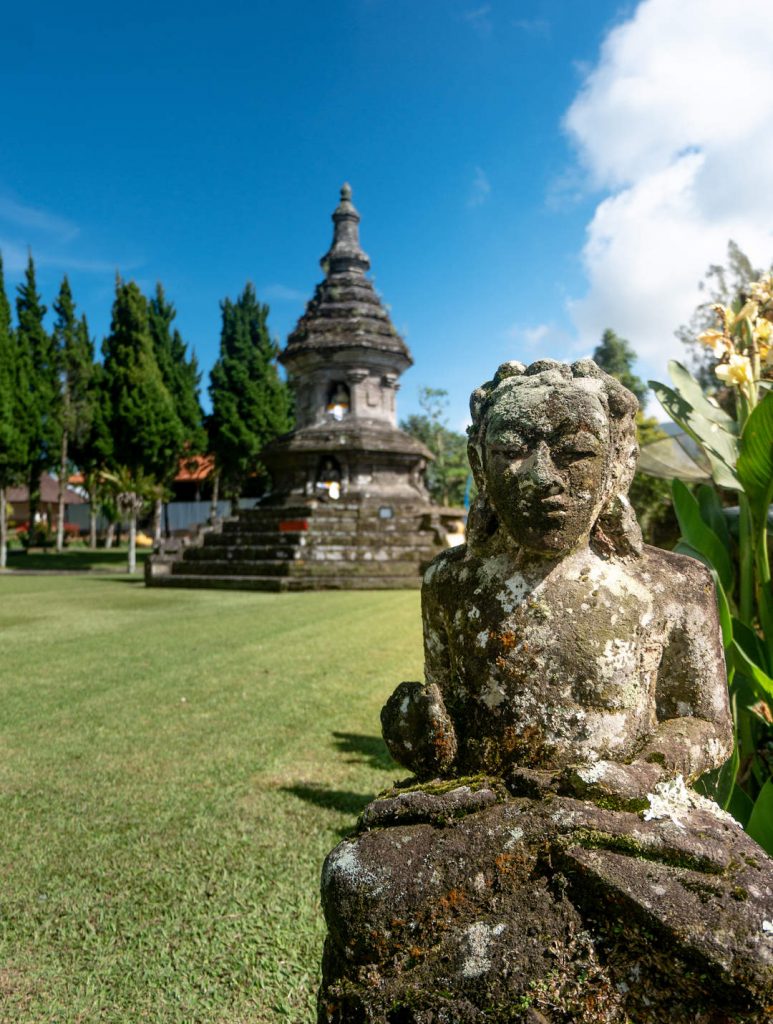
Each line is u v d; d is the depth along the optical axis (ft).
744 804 9.46
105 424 96.22
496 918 5.03
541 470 5.74
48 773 16.75
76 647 31.63
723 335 11.91
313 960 9.90
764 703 11.53
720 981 4.52
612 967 4.81
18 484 91.25
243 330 115.03
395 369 73.41
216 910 11.12
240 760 17.56
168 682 25.20
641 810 5.28
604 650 5.94
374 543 61.57
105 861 12.64
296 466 69.97
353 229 78.18
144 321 99.71
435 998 4.86
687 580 6.52
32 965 9.91
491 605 6.30
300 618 40.14
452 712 6.37
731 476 11.15
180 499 152.05
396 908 5.14
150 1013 8.97
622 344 104.37
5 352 85.15
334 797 15.35
